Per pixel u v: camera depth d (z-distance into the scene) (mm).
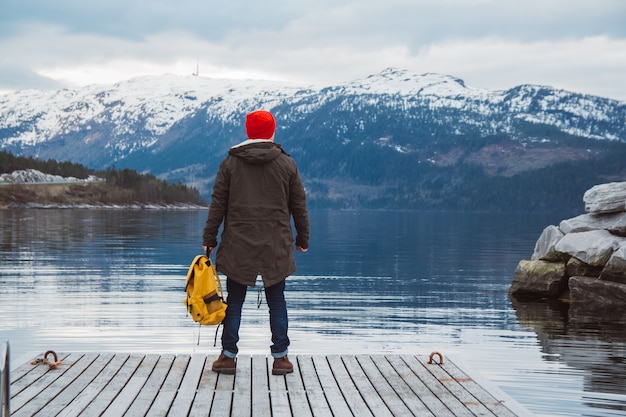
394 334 11273
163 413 4762
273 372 5824
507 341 10672
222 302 5664
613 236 16562
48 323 11734
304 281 19953
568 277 16672
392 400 5121
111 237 39406
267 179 5602
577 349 10023
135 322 11859
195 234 43469
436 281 20047
